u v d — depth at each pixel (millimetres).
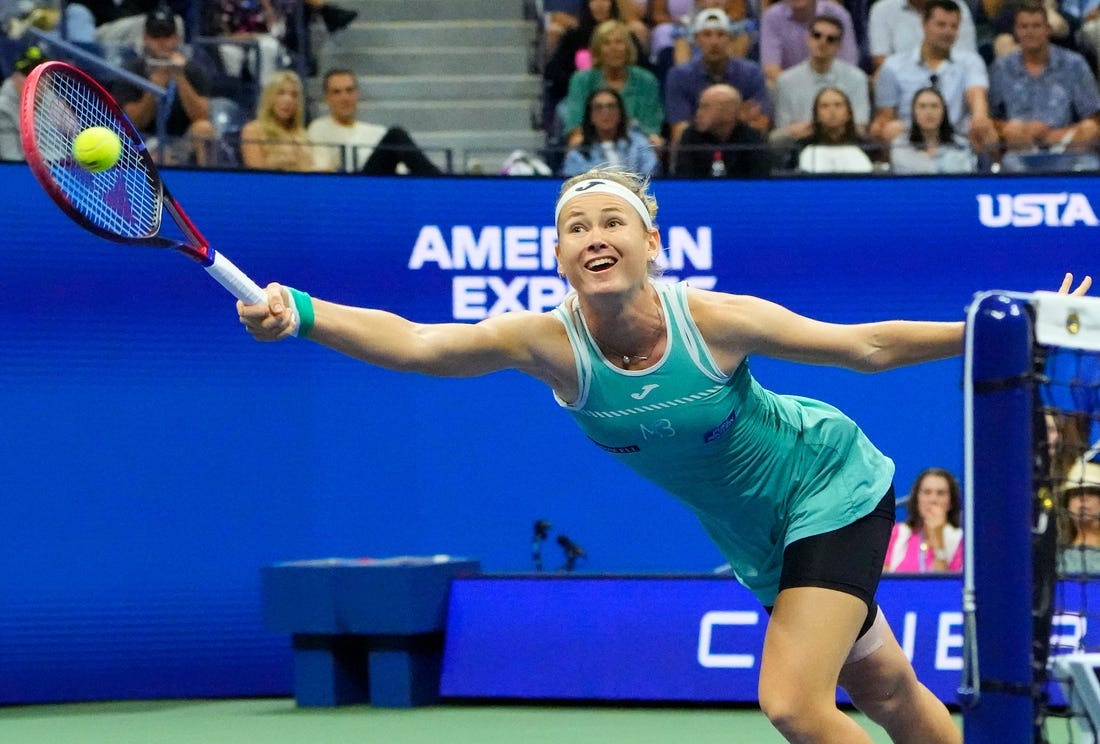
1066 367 15273
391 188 21766
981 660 8203
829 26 25797
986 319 8117
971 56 26500
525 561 22172
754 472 10234
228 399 21266
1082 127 25422
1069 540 9359
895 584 18250
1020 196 22141
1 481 20234
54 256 20469
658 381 9594
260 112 23844
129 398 20812
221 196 20953
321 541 21594
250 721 18812
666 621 19094
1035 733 8055
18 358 20297
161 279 20969
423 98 27703
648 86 26094
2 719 19297
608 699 18969
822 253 22234
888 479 10672
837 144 24047
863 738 9742
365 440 21812
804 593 9945
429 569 19672
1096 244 22125
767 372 22250
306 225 21391
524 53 28469
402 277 21781
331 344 9016
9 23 24203
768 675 9805
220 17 26500
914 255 22188
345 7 28719
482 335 9438
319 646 20016
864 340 9562
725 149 22922
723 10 27828
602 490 22312
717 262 22141
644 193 9781
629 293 9398
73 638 20516
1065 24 27234
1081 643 9469
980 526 8203
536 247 22156
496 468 22172
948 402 22234
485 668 19469
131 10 25969
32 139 8367
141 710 19984
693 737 16844
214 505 21156
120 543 20734
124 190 9211
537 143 27125
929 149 24047
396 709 19500
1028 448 8047
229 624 21188
